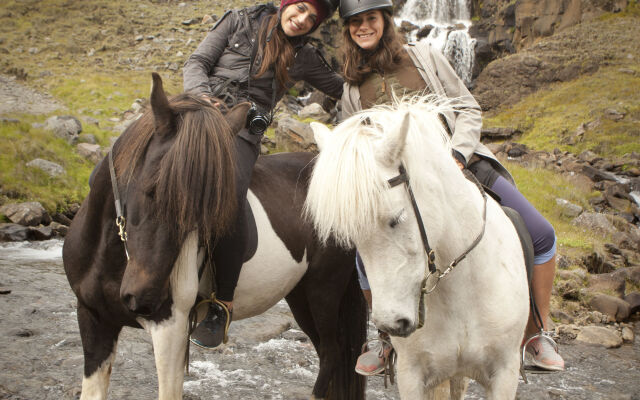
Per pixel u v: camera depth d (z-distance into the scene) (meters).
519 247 2.18
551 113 18.27
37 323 4.55
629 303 6.47
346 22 2.71
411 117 1.83
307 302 3.02
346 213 1.62
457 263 1.94
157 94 1.89
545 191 11.80
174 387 2.09
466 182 2.07
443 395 2.62
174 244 1.89
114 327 2.21
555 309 6.02
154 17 23.47
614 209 12.06
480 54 23.28
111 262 2.07
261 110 2.49
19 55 19.17
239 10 2.73
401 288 1.67
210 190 1.88
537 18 22.97
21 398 3.13
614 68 20.30
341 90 3.17
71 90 16.41
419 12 25.31
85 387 2.17
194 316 2.32
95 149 11.04
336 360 2.94
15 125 11.27
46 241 8.09
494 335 1.99
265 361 4.12
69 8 23.30
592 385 4.17
